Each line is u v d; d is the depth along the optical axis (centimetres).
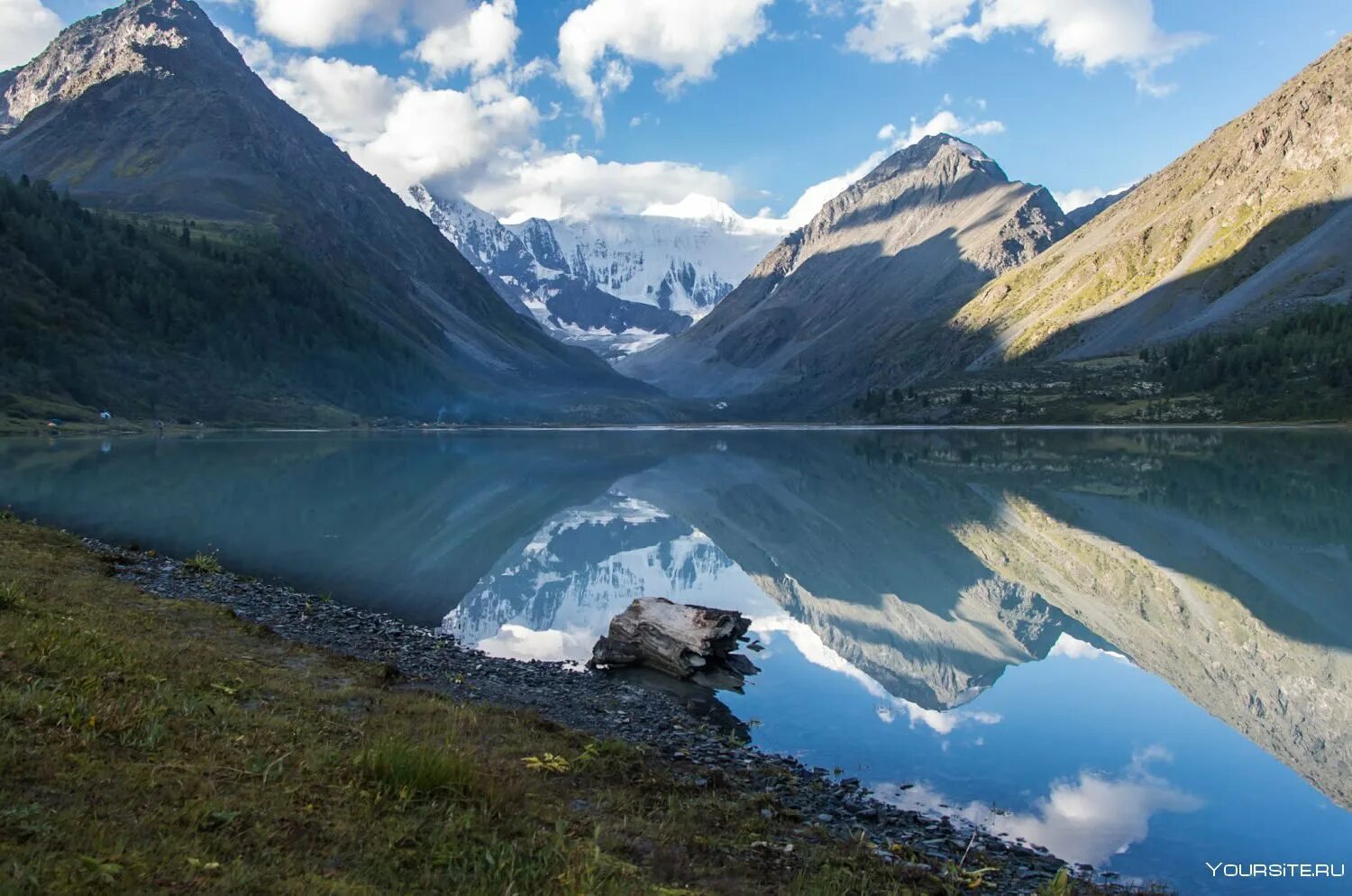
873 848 1335
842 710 2203
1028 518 5531
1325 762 1856
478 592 3578
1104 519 5350
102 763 992
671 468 10419
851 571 4116
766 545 4834
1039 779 1767
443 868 914
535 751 1523
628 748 1667
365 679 1891
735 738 1977
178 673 1516
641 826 1209
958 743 1970
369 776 1138
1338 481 7181
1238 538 4512
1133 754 1902
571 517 5978
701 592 3712
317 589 3459
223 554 4094
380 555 4259
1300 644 2734
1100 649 2752
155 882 743
